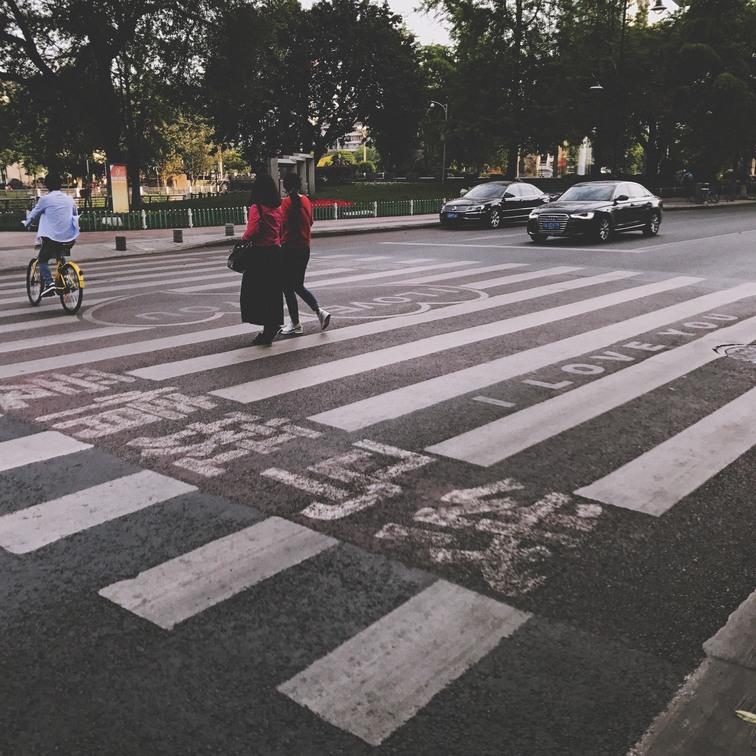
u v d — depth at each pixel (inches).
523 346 325.7
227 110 1763.0
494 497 174.9
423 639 120.5
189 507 168.2
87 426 221.5
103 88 1471.5
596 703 105.8
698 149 1996.8
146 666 113.9
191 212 1144.8
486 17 1622.8
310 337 344.2
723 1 1892.2
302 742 98.7
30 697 107.3
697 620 126.6
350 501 171.8
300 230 339.6
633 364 295.9
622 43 1769.2
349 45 2235.5
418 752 97.0
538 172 3983.8
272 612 128.0
